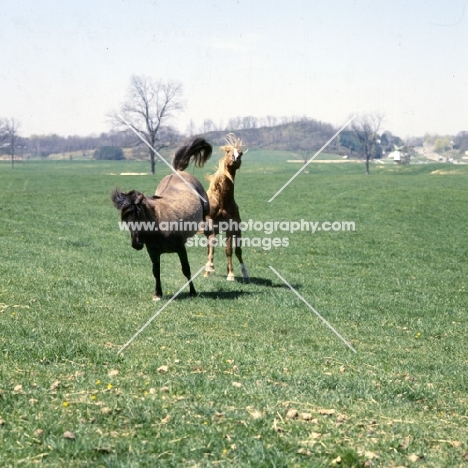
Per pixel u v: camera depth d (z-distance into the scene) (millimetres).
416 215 37562
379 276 20547
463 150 186625
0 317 10969
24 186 56031
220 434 6418
